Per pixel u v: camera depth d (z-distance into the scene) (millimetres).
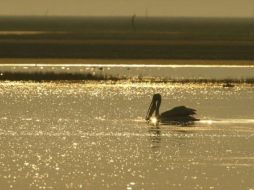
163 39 148625
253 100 56656
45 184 30109
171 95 59562
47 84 65500
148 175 31766
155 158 35062
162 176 31562
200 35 177000
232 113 49688
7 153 36031
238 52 103750
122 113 49625
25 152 36250
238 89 63375
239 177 31500
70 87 63812
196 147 37781
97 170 32562
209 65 86062
